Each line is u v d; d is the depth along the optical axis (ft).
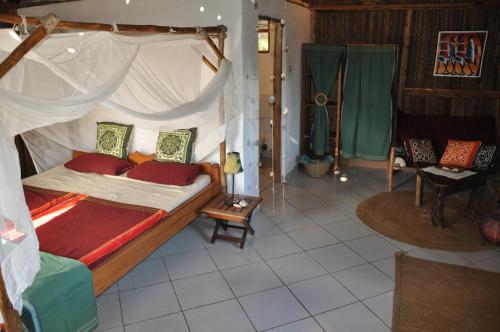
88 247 8.39
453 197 15.17
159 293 9.37
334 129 19.07
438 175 13.02
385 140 17.44
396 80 17.54
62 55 7.17
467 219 13.29
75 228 9.28
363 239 12.01
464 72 16.44
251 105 12.87
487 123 15.79
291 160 18.06
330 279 9.91
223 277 10.02
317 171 17.52
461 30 16.15
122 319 8.48
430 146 15.70
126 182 12.51
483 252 11.21
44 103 6.36
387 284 9.70
